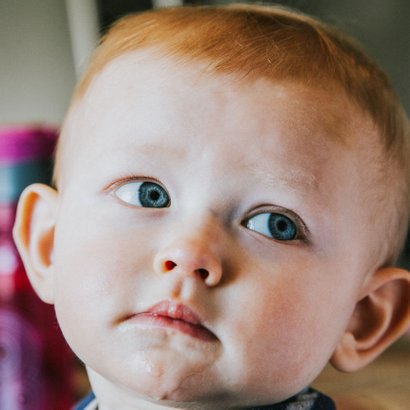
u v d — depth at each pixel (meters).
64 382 0.89
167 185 0.56
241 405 0.56
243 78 0.58
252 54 0.61
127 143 0.58
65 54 1.39
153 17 0.68
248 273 0.54
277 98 0.58
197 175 0.55
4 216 0.86
